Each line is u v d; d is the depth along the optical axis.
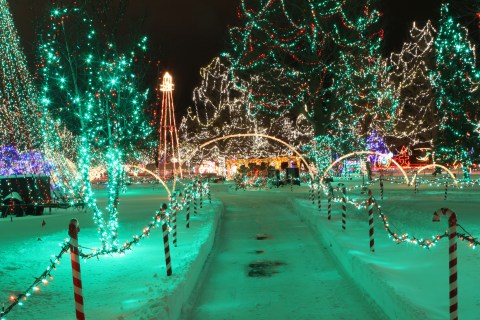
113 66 11.98
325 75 36.00
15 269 9.41
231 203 28.91
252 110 41.78
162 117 43.94
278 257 12.05
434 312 6.04
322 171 35.97
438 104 30.34
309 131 45.62
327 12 31.62
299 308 7.84
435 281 7.65
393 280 7.64
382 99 35.56
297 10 33.31
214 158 58.12
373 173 51.12
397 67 38.78
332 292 8.70
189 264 9.41
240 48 35.28
